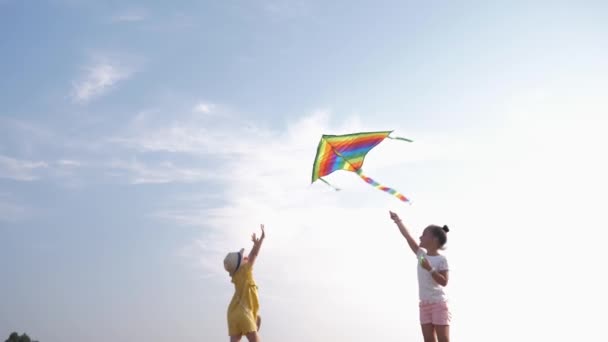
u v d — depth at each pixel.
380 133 8.28
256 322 9.54
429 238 8.45
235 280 9.60
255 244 9.84
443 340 8.11
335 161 8.50
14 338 34.62
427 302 8.29
